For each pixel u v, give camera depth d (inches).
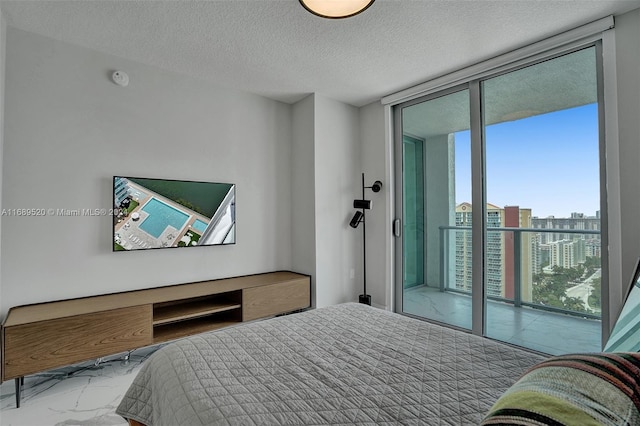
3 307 86.5
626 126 85.0
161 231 111.6
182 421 38.8
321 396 40.6
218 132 128.2
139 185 107.4
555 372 23.3
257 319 121.9
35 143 91.4
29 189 90.4
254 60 109.1
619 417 18.5
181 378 45.6
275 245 145.4
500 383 43.6
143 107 110.3
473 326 117.8
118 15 83.9
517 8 82.0
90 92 100.3
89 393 82.9
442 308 128.6
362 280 154.5
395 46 100.5
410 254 139.7
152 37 94.5
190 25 88.7
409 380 44.3
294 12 83.2
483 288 116.2
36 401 79.1
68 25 88.0
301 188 145.7
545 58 100.0
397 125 143.9
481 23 88.5
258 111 140.4
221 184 126.6
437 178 130.3
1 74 82.4
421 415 36.7
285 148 149.6
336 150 147.3
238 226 133.6
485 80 115.4
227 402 39.1
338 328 63.9
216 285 118.0
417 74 121.0
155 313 104.7
